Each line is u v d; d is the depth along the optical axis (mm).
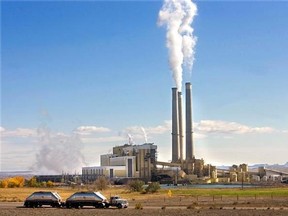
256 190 180750
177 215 62781
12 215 63312
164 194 149875
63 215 63125
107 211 70438
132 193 163375
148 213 66125
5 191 169750
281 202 95938
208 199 112438
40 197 81562
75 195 80000
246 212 67312
